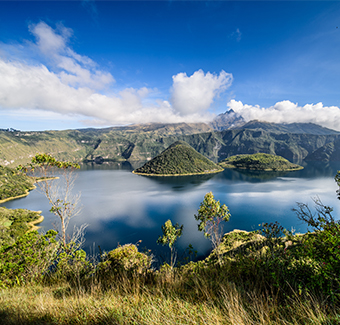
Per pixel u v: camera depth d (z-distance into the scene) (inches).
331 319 114.3
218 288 160.9
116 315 137.6
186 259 315.3
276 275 159.6
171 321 123.3
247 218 2810.0
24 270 344.8
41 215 3093.0
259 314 117.1
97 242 2199.8
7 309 174.7
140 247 2026.3
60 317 147.9
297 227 2374.5
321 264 153.3
